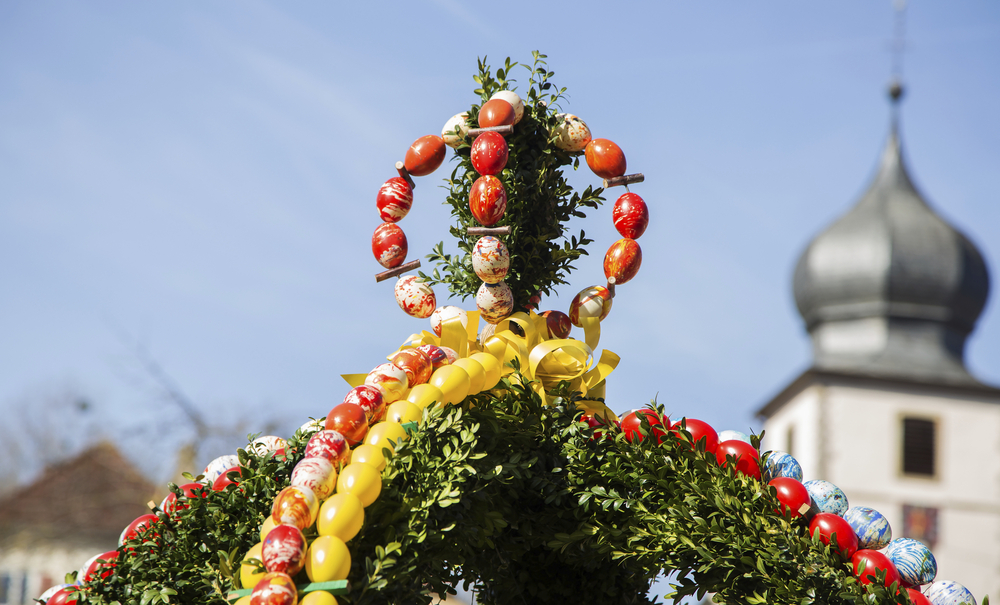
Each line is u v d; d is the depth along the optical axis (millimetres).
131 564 3176
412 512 2920
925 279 38062
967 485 33438
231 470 3260
